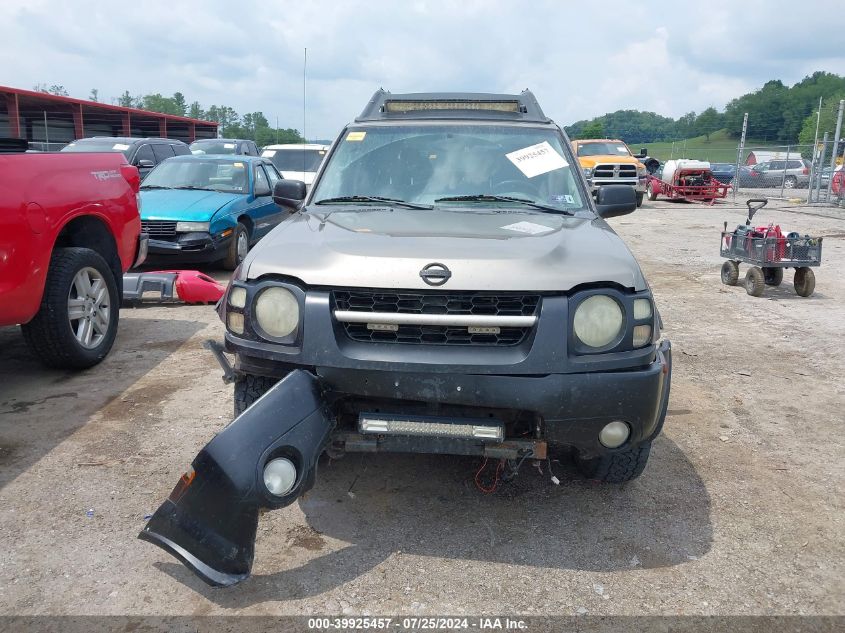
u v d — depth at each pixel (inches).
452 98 201.0
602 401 114.4
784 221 682.8
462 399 114.1
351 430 123.0
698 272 407.2
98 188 210.7
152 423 170.2
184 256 350.6
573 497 142.0
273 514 132.5
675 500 142.1
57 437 161.3
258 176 420.5
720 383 214.1
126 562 116.5
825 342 260.2
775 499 143.5
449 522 131.5
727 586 114.5
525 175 168.2
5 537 122.0
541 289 114.8
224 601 107.8
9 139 189.0
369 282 115.7
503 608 108.0
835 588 114.4
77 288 202.1
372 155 173.2
